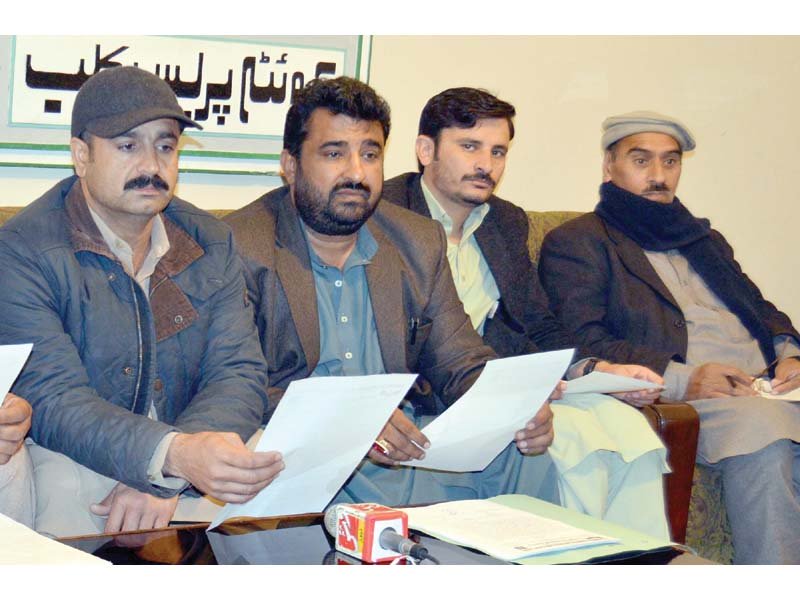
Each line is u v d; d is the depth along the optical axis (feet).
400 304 8.79
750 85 12.86
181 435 6.33
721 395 10.34
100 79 7.34
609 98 12.19
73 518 6.76
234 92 10.11
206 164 10.10
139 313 7.39
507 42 11.60
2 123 9.24
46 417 6.80
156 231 7.63
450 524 5.22
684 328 11.28
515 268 10.46
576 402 8.73
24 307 7.00
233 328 7.73
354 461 5.55
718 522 9.74
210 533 5.25
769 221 13.26
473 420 6.24
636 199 11.51
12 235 7.17
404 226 9.14
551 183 12.05
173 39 9.80
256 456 5.16
